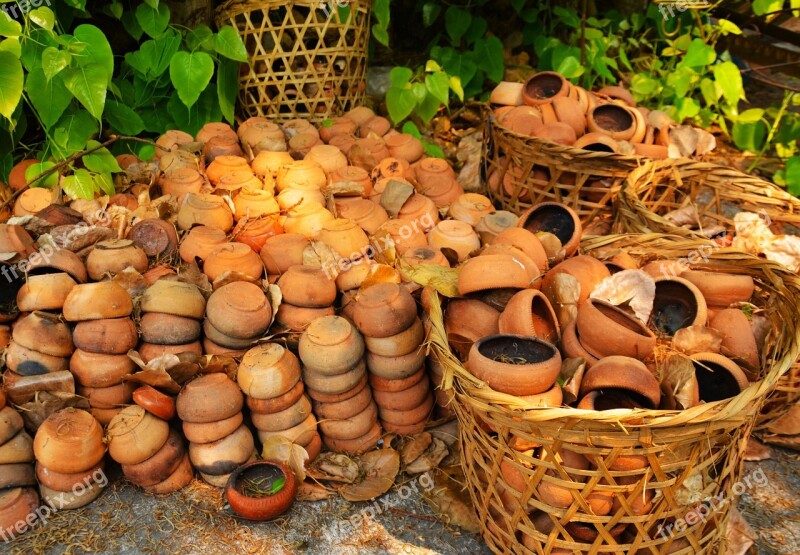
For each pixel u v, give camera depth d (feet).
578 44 14.89
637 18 15.80
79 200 8.54
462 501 7.05
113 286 6.98
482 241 8.59
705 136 10.71
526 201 10.36
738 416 5.43
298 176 8.91
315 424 7.25
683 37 14.57
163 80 11.18
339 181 9.20
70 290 7.13
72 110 9.69
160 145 9.86
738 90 13.51
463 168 11.73
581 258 7.31
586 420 5.20
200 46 10.98
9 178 9.43
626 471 5.43
